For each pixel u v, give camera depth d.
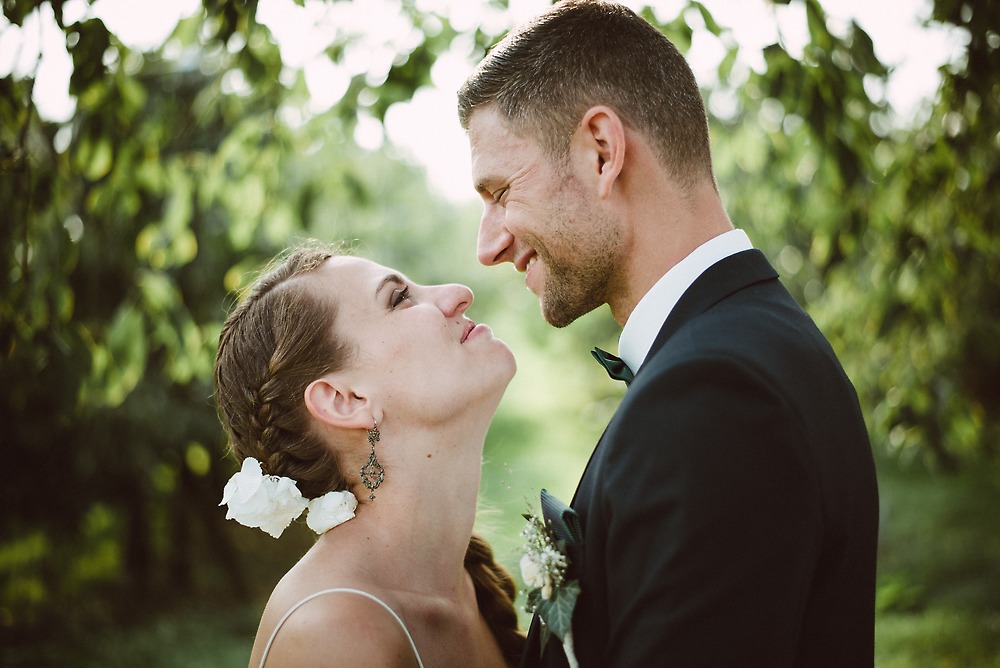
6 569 6.85
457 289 1.86
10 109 2.64
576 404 17.69
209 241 5.84
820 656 1.30
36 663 6.07
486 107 1.62
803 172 4.28
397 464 1.75
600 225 1.53
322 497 1.74
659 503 1.19
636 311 1.53
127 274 3.59
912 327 4.08
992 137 3.39
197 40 3.26
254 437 1.82
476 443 1.83
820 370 1.39
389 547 1.74
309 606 1.60
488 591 1.99
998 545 7.76
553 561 1.41
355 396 1.75
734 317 1.37
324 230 6.26
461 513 1.82
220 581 8.18
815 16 2.75
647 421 1.24
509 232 1.62
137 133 3.24
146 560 7.33
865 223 3.69
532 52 1.56
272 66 3.13
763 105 3.62
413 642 1.63
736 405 1.21
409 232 11.08
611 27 1.54
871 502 1.42
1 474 5.73
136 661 6.18
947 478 10.18
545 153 1.54
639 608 1.17
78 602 7.19
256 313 1.85
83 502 6.27
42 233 2.85
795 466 1.20
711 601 1.13
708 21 2.81
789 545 1.17
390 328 1.77
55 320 2.85
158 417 6.45
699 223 1.52
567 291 1.59
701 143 1.55
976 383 6.02
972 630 5.79
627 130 1.50
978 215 3.68
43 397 2.83
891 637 5.77
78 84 2.46
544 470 13.33
